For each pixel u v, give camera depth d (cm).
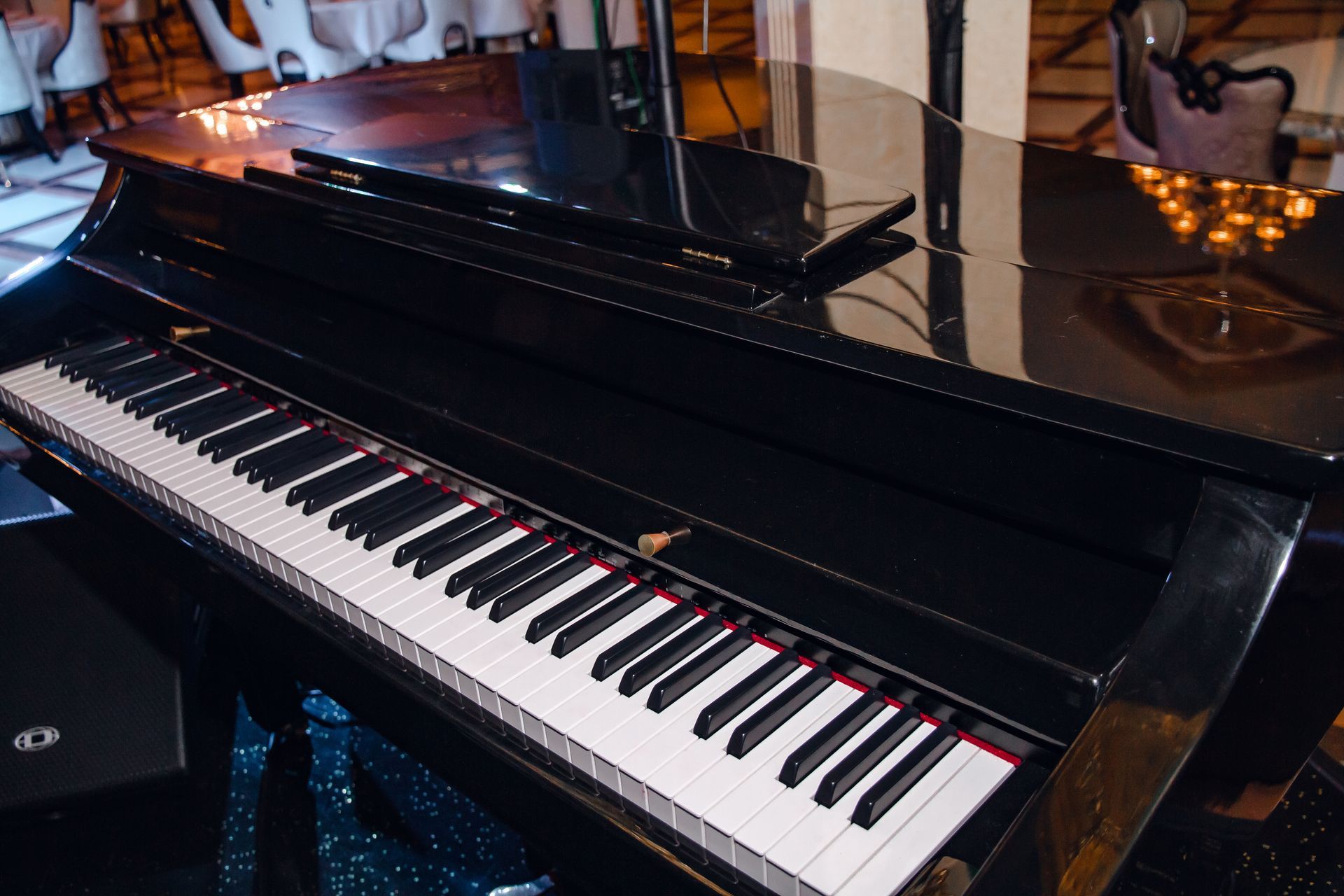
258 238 163
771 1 305
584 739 97
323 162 144
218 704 204
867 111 176
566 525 120
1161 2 375
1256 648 77
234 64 660
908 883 82
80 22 655
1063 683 82
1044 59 445
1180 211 124
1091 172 141
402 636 112
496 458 123
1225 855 91
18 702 180
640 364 118
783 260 100
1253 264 108
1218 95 356
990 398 86
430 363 137
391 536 128
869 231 108
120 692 180
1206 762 77
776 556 98
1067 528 90
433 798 207
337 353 145
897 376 91
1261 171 363
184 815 198
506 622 113
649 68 208
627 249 111
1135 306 97
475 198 125
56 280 188
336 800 208
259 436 153
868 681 98
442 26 642
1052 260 110
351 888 190
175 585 193
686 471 110
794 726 96
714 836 88
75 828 198
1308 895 141
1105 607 86
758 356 108
